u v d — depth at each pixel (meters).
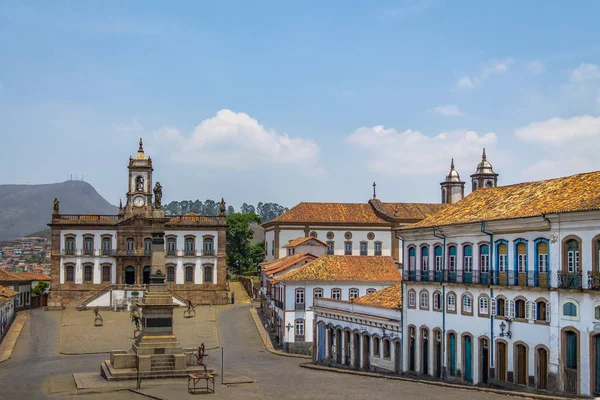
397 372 55.72
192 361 54.22
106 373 51.28
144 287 103.44
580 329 38.97
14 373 58.28
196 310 102.25
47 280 122.00
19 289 104.69
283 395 43.59
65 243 108.31
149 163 110.56
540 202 44.84
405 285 55.75
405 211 123.44
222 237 111.12
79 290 108.06
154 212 55.06
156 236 54.56
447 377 50.44
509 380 44.44
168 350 53.09
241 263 145.88
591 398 37.84
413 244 56.47
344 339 62.34
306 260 85.75
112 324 89.81
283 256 117.12
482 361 47.28
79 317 95.81
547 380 41.22
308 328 73.81
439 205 127.88
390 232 120.19
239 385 48.41
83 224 108.50
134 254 108.25
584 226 39.22
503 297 45.31
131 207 109.81
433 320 52.34
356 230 119.44
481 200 53.25
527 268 43.75
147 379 50.69
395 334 55.94
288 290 73.56
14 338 80.06
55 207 108.75
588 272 38.78
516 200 48.31
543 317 42.16
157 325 53.59
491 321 46.31
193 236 110.69
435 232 52.66
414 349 54.41
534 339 42.56
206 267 110.75
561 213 40.09
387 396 42.00
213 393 44.88
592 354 38.22
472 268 48.91
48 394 46.03
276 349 75.00
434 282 52.16
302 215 119.31
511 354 44.41
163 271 54.38
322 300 67.31
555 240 41.12
